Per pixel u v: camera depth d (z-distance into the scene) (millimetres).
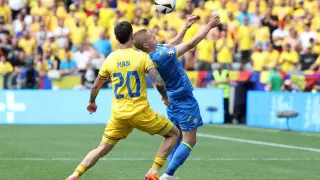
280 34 63844
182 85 25062
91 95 24031
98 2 68250
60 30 62500
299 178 28906
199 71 59156
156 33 61688
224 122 57438
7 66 58875
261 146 40688
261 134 47969
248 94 55438
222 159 34719
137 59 23156
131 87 23141
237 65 59906
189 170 30844
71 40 62844
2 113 55375
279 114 50812
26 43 61500
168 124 23797
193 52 60469
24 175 29016
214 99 57281
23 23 64938
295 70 60250
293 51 60719
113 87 23531
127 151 37500
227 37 61406
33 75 58531
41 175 29062
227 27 63250
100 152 23719
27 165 31938
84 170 23547
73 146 39719
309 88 56219
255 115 54844
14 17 67312
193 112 25297
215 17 24609
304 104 50906
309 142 43156
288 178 28891
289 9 66562
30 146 39562
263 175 29609
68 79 59062
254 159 34844
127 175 29266
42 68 59312
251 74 57531
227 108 57531
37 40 62500
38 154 36000
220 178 28766
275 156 36125
